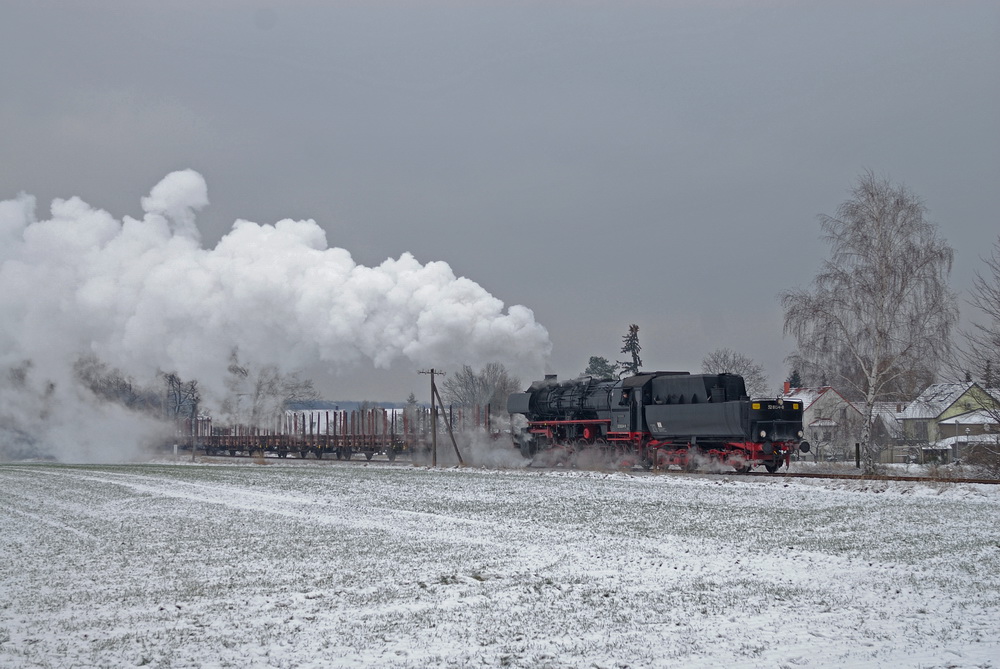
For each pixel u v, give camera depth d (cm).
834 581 1730
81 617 1530
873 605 1521
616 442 4612
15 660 1247
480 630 1385
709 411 4012
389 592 1686
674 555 2038
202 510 3131
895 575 1764
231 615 1524
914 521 2458
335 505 3203
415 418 6425
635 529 2442
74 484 4328
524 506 3028
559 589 1686
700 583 1730
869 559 1939
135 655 1270
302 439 7081
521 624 1420
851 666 1164
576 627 1395
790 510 2767
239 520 2825
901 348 4025
